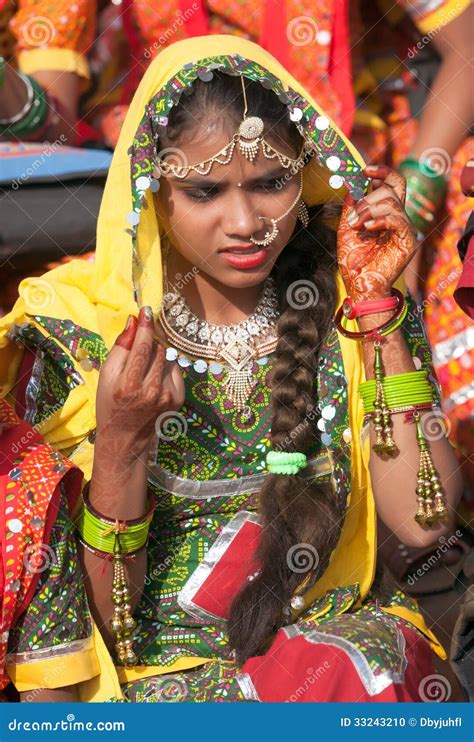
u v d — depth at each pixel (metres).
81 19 4.16
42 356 2.87
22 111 4.01
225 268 2.73
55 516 2.57
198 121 2.65
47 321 2.83
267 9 4.08
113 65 4.38
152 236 2.73
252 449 2.78
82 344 2.80
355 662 2.45
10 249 4.02
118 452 2.58
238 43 2.82
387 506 2.78
